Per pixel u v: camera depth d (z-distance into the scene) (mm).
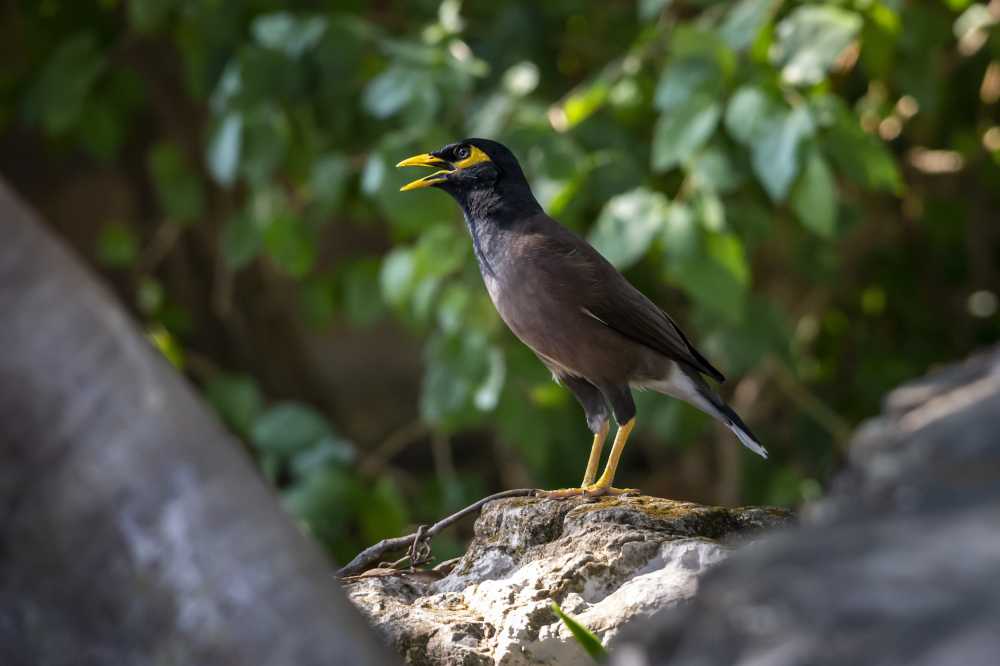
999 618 1871
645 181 11336
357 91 12547
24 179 21812
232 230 12812
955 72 14320
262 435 12445
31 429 3105
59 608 3041
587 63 14875
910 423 2514
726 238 10195
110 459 3053
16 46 17625
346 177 12047
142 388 3117
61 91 13820
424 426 13867
